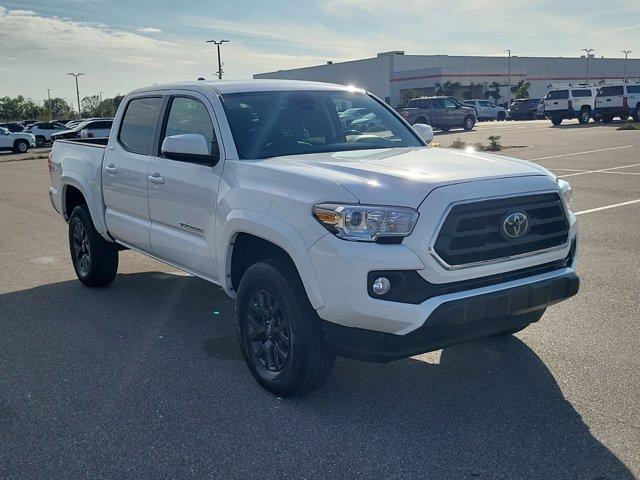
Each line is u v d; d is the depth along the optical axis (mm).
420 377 4715
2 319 6262
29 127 45938
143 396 4516
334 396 4445
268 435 3947
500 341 5324
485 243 3920
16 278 7863
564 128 36438
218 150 5012
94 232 6945
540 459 3604
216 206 4848
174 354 5293
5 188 18469
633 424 3945
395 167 4270
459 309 3746
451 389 4508
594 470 3488
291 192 4191
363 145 5383
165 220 5609
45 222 12148
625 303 6137
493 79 90688
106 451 3805
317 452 3740
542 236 4148
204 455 3738
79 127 32812
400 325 3734
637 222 9719
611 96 37438
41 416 4258
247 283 4484
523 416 4094
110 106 87000
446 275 3781
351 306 3779
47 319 6242
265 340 4516
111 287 7359
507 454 3664
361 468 3568
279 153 5008
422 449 3744
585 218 10117
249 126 5105
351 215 3791
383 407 4273
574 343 5227
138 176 5910
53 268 8367
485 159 4625
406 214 3762
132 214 6168
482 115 57469
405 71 89188
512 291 3941
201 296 6949
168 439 3924
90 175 6758
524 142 26156
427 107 39469
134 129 6207
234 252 4832
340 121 5578
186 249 5328
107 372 4941
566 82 99688
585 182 13914
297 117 5367
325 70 101500
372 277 3742
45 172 23984
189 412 4266
